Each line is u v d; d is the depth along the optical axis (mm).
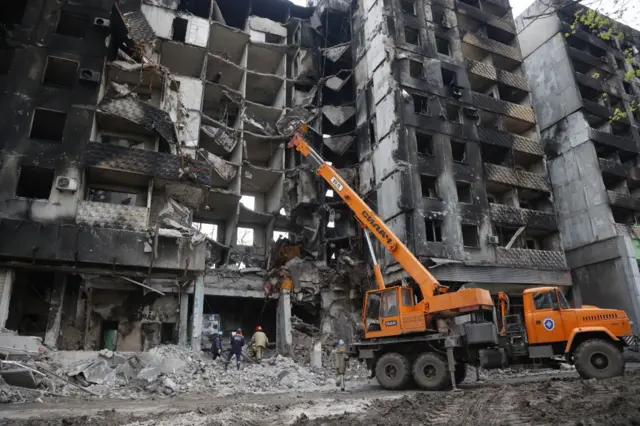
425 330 13680
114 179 22266
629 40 42406
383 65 30938
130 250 19781
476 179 29641
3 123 20188
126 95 22609
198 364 16719
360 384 16484
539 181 32906
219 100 32656
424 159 28328
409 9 34000
